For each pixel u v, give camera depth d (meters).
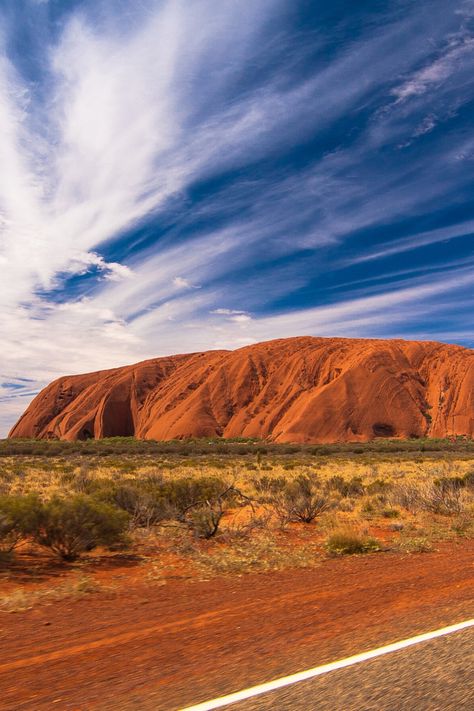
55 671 4.41
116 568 9.16
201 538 12.01
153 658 4.67
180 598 7.00
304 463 50.34
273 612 6.16
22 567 9.14
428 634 5.21
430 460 55.19
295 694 3.84
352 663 4.44
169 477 32.53
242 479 31.45
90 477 29.22
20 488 26.09
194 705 3.70
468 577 7.97
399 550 10.59
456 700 3.71
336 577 8.24
